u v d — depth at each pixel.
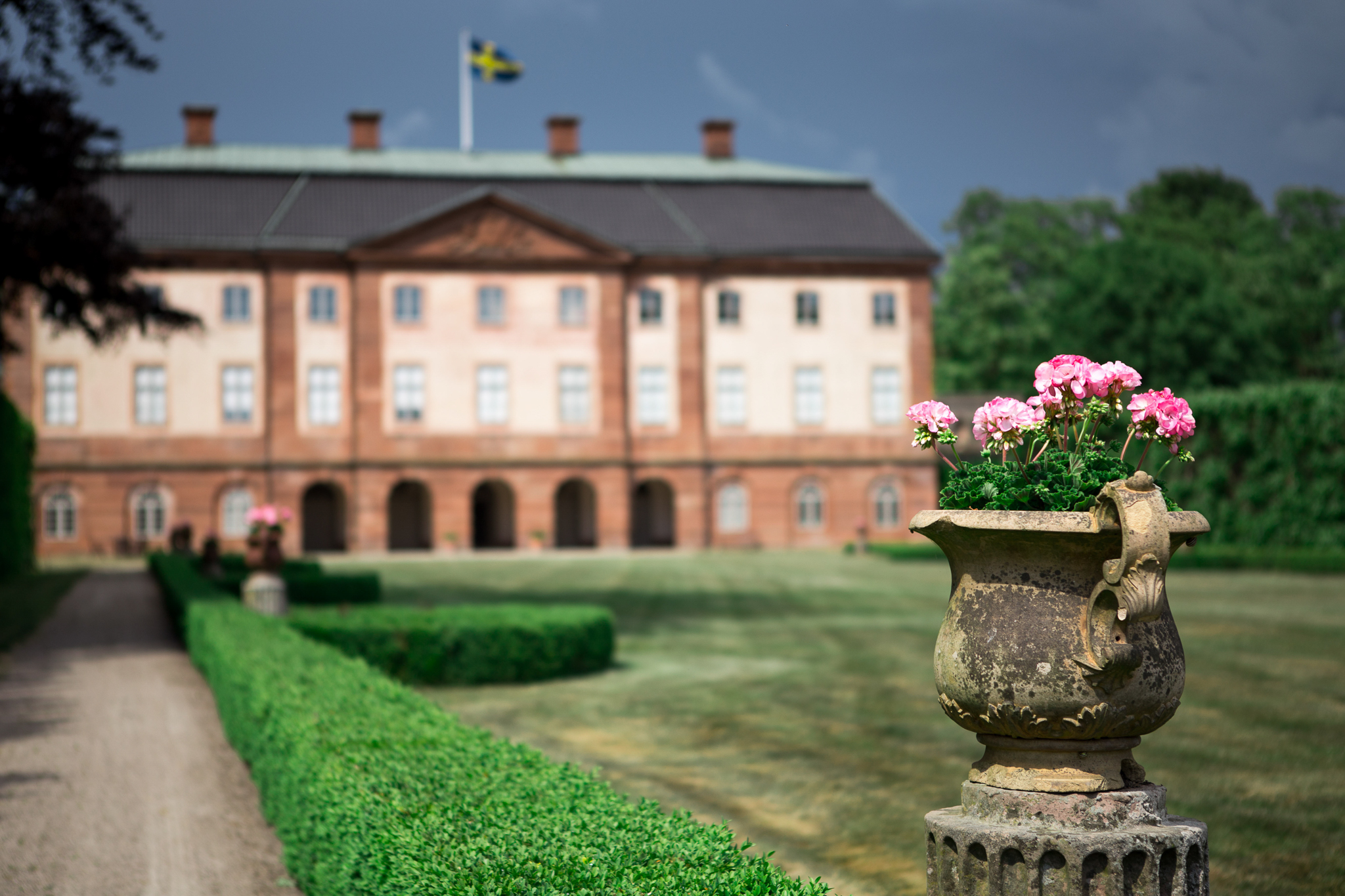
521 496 48.34
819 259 50.69
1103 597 3.70
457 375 47.91
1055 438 4.39
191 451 46.84
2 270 17.52
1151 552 3.60
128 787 8.75
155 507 46.72
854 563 38.88
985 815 3.83
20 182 17.30
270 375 46.97
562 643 13.95
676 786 8.53
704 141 56.78
